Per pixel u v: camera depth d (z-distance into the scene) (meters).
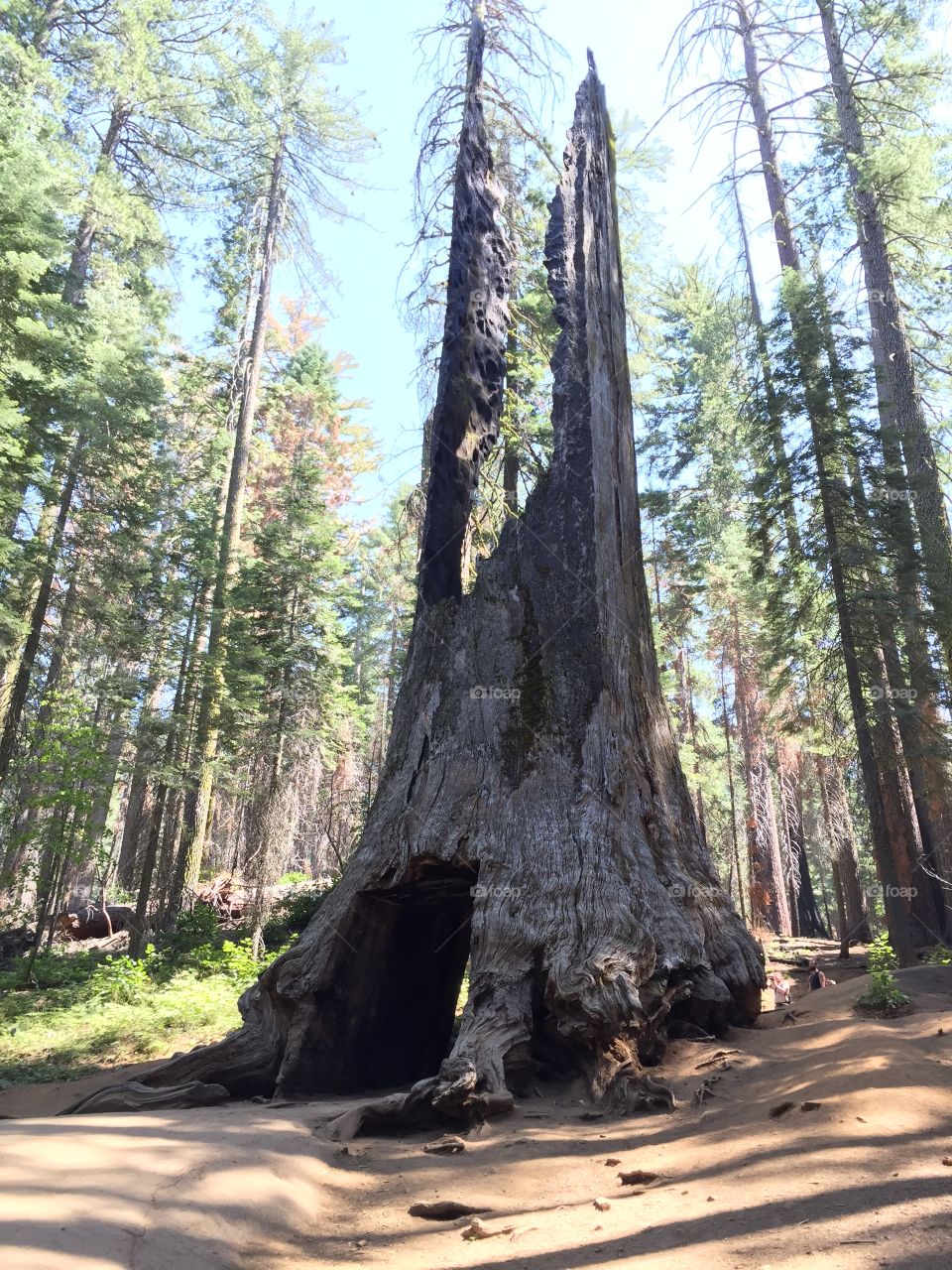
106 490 20.25
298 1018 7.98
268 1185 4.46
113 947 24.81
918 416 20.44
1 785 18.38
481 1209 4.24
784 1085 5.73
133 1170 4.34
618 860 7.97
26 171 16.50
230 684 23.80
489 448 11.59
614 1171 4.69
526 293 16.56
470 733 9.08
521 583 9.95
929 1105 4.87
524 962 7.28
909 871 19.42
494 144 12.96
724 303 29.00
